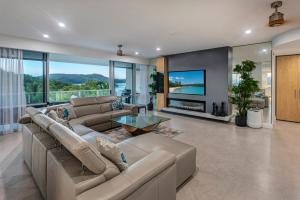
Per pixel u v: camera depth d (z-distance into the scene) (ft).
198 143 11.43
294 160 8.96
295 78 16.99
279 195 6.27
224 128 14.98
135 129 12.42
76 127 10.57
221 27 11.23
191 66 20.54
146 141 8.04
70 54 17.04
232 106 17.75
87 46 17.29
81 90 22.31
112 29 11.78
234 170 8.00
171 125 15.98
